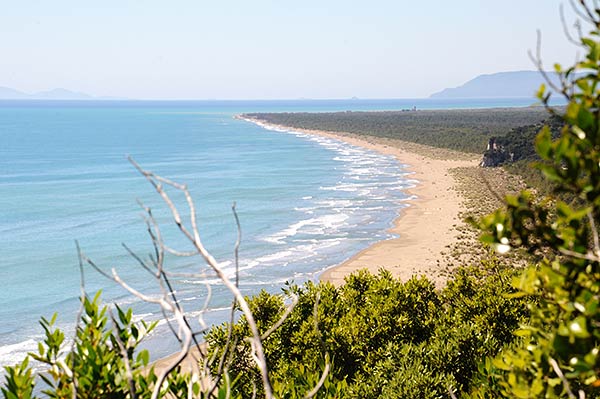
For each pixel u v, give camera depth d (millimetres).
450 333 19969
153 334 46375
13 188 124312
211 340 19703
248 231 82438
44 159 178250
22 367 5145
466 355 18422
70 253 73375
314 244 75938
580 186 3568
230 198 108250
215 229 83625
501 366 4820
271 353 20500
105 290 59031
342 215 93062
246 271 64375
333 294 25188
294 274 64000
